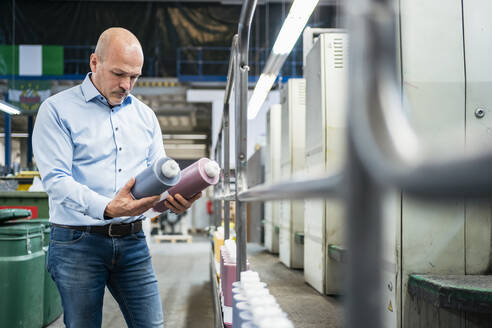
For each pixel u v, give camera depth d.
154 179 1.18
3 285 2.37
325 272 2.51
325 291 2.50
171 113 12.98
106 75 1.39
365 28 0.24
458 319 1.40
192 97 10.38
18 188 4.73
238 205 1.50
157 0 9.15
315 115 2.65
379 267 0.26
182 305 3.68
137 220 1.54
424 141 0.22
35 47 9.05
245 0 1.25
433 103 1.57
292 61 9.12
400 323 1.52
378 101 0.24
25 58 9.05
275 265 3.83
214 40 9.22
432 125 1.56
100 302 1.46
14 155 16.44
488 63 1.58
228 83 2.29
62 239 1.42
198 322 3.19
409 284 1.52
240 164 1.55
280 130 4.41
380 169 0.22
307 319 1.99
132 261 1.51
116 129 1.52
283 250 3.90
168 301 3.82
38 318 2.67
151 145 1.69
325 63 2.49
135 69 1.41
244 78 1.59
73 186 1.28
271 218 4.70
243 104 1.58
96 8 9.07
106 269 1.49
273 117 4.43
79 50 9.09
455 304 1.24
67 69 9.12
